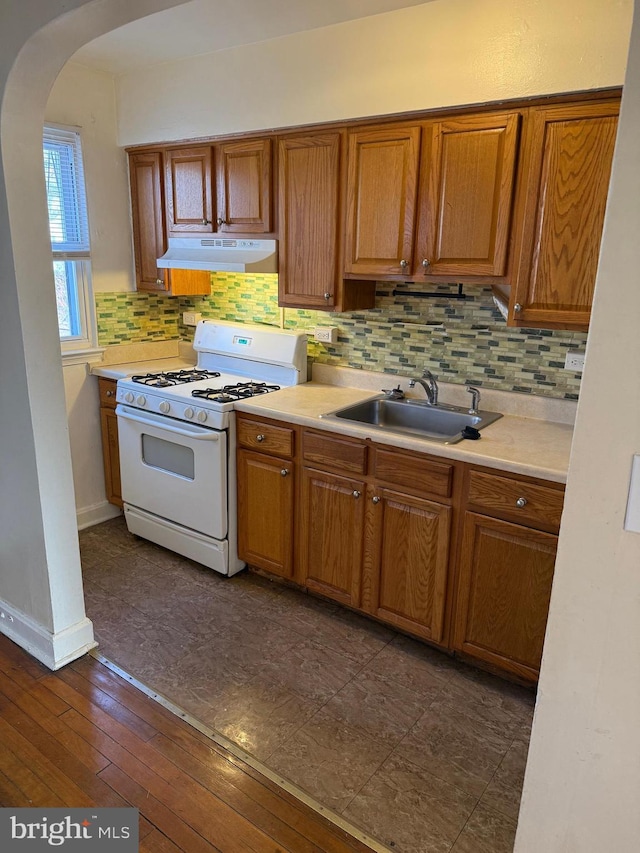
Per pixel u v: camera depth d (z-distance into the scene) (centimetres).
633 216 96
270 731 208
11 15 175
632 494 105
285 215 286
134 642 254
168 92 310
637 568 107
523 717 219
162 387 313
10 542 239
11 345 210
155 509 326
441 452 227
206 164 307
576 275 214
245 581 305
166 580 304
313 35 254
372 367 312
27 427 214
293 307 296
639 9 91
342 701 224
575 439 108
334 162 263
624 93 94
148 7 160
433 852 168
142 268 356
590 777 121
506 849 169
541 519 210
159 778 188
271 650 252
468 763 198
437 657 251
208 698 223
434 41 224
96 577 305
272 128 276
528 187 216
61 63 187
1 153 189
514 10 206
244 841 169
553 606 117
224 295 364
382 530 252
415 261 250
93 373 351
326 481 264
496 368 273
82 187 330
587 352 104
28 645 245
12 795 180
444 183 235
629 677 112
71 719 210
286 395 300
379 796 185
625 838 120
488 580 228
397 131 242
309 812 178
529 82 208
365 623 273
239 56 279
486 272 232
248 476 291
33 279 204
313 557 278
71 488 229
